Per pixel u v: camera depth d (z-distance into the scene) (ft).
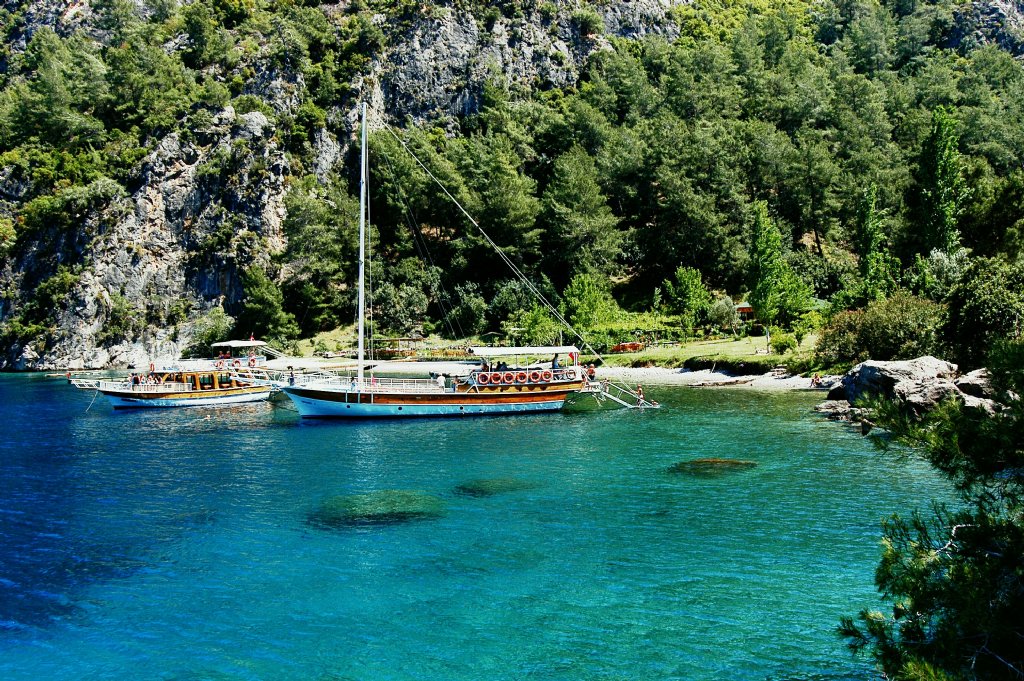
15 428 181.16
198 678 52.37
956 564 31.45
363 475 115.14
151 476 118.62
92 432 172.45
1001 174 456.45
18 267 442.91
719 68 592.19
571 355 199.52
